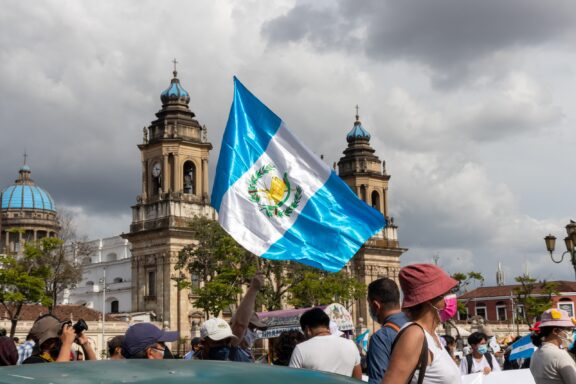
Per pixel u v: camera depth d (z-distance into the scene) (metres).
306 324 11.70
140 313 94.38
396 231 124.88
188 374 4.95
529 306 114.25
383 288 9.90
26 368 5.04
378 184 125.69
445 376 7.10
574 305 128.88
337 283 84.56
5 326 85.00
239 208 14.01
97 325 88.50
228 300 77.88
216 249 79.69
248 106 14.41
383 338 9.31
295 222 14.09
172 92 102.81
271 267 81.31
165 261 96.50
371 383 9.23
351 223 14.18
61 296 116.94
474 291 139.50
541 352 11.60
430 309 7.67
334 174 14.27
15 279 71.81
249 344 15.02
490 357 20.39
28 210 140.38
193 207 99.00
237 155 14.20
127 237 100.56
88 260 119.31
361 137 127.12
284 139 14.30
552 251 37.88
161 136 100.50
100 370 5.01
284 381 5.00
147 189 101.00
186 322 95.81
